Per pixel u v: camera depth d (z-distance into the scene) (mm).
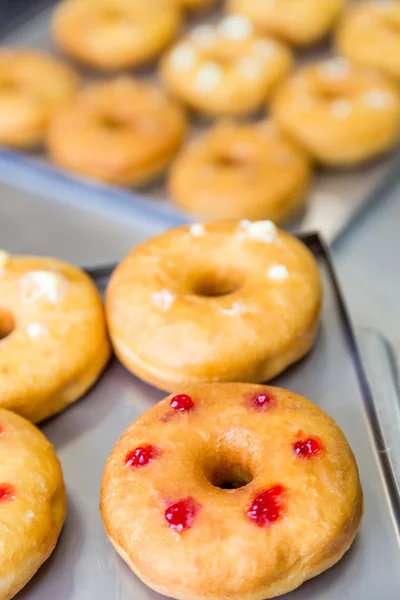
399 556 660
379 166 901
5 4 1107
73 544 672
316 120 903
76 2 1044
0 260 752
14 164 897
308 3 1004
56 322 728
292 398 685
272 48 982
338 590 648
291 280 730
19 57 991
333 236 833
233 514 633
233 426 675
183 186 876
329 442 668
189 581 611
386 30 982
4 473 669
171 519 632
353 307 785
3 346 718
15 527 655
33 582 662
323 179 894
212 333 712
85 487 691
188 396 686
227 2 1077
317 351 735
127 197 864
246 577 610
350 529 651
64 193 882
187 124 946
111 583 659
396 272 807
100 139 900
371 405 704
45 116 935
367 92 928
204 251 747
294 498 639
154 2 1035
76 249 844
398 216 853
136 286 733
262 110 970
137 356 721
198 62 966
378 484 681
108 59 997
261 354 713
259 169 874
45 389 712
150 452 667
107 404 723
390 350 744
